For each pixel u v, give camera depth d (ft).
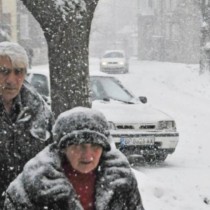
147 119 37.14
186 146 47.42
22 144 14.12
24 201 10.74
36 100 14.56
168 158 41.09
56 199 10.61
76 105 25.49
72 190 10.78
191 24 220.84
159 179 33.81
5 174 13.98
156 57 236.02
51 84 25.72
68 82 25.38
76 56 25.35
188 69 142.10
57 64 25.34
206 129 59.06
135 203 11.37
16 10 171.94
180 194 29.07
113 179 11.07
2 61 13.93
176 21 224.74
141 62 202.90
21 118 14.19
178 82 122.83
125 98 41.78
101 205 10.92
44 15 24.81
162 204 26.89
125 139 36.19
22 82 14.23
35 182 10.65
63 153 11.00
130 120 36.68
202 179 34.12
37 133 14.29
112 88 42.55
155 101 90.17
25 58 14.21
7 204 11.04
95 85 42.34
